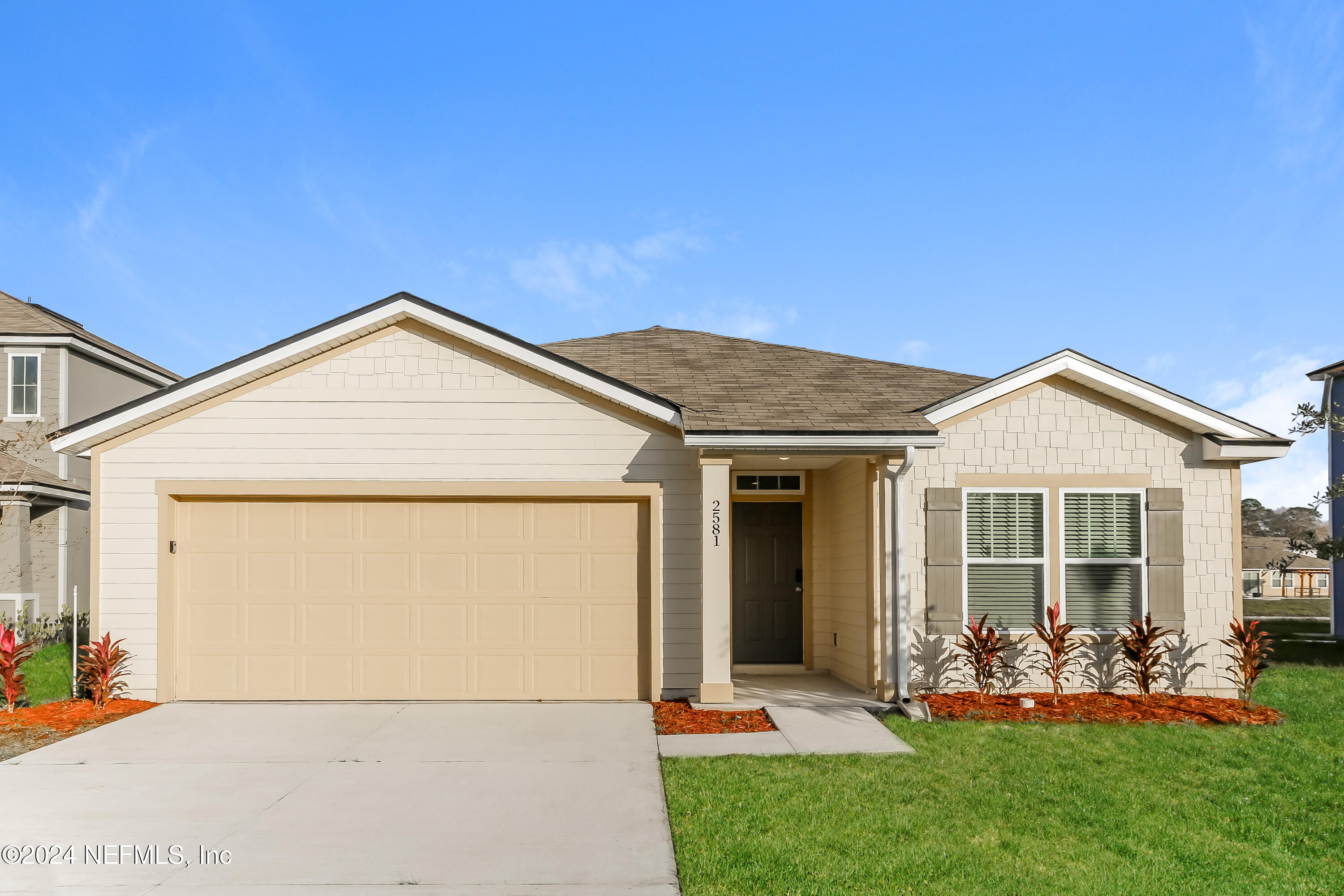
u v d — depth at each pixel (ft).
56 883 16.84
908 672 32.68
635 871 17.42
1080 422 35.63
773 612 41.50
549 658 34.32
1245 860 18.38
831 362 44.96
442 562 34.50
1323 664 47.16
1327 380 68.49
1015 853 18.44
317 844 18.83
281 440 34.42
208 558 34.32
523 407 34.68
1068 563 35.32
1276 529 265.34
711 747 26.78
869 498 34.53
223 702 33.73
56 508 56.80
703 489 33.09
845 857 18.08
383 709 32.45
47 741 27.73
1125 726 29.40
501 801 21.68
